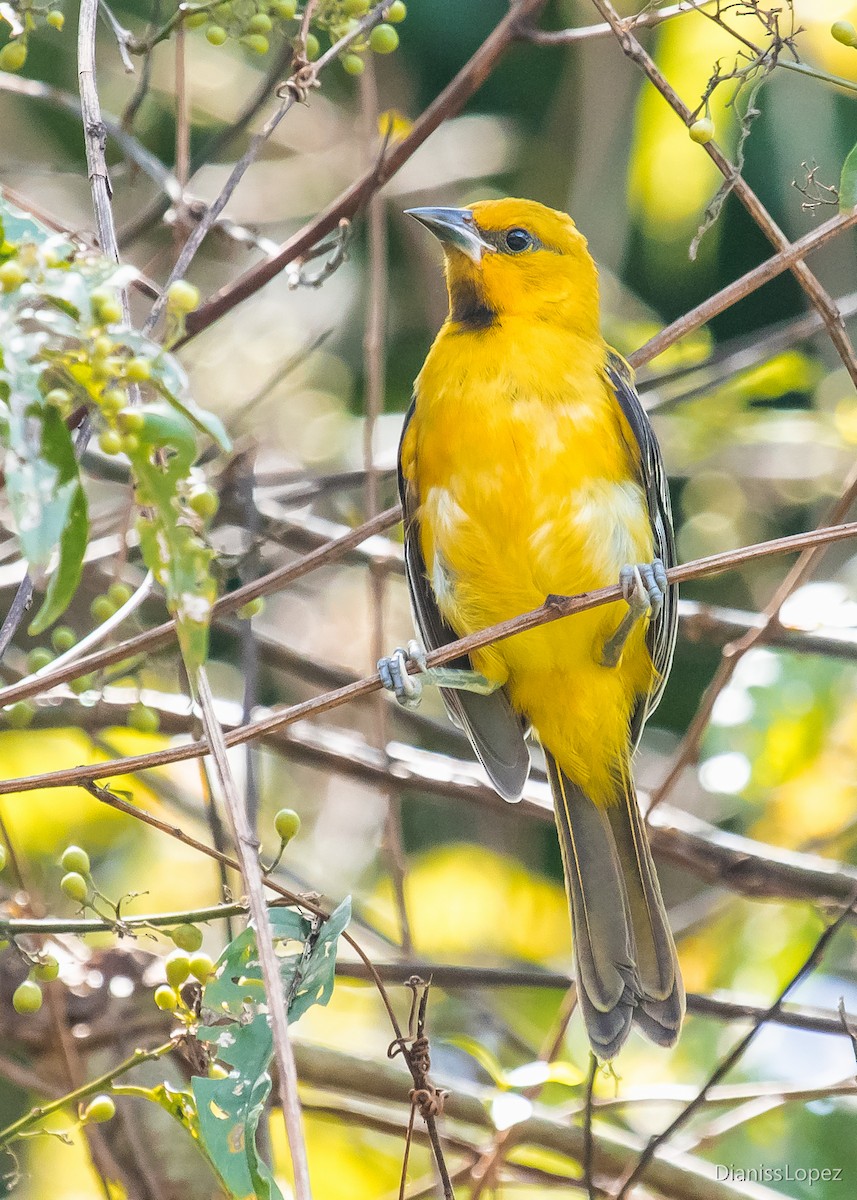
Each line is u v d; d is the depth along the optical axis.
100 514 11.08
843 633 10.02
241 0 6.30
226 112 14.60
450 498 8.16
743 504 14.34
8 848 7.73
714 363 10.91
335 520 13.60
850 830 10.38
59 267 4.03
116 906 5.25
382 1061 8.56
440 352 8.41
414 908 11.77
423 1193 7.67
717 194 6.54
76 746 10.66
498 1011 11.27
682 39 10.95
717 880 9.40
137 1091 5.24
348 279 14.76
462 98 7.98
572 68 14.99
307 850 12.77
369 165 8.73
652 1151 7.09
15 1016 7.75
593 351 8.41
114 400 4.06
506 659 8.36
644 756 15.65
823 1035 9.80
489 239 8.44
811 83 13.80
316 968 5.35
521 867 12.26
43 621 4.08
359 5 6.45
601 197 14.23
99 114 6.16
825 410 12.46
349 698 5.66
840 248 14.91
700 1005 8.44
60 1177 9.57
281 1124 9.36
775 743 10.15
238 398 13.42
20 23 6.02
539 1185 8.08
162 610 9.93
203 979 5.31
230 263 14.18
